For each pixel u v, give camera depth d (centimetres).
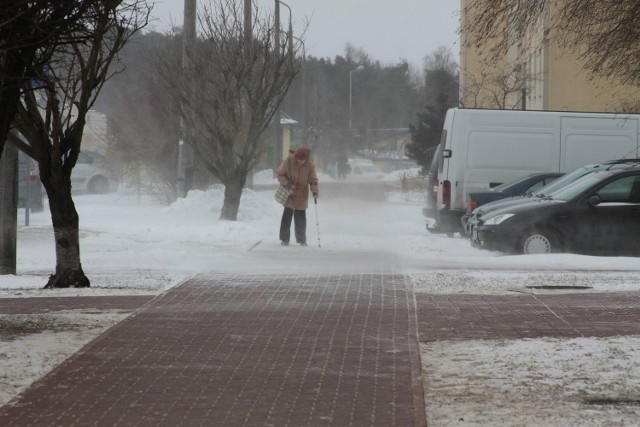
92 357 1477
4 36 1554
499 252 3200
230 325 1766
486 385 1318
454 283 2347
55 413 1167
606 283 2336
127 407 1198
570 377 1348
